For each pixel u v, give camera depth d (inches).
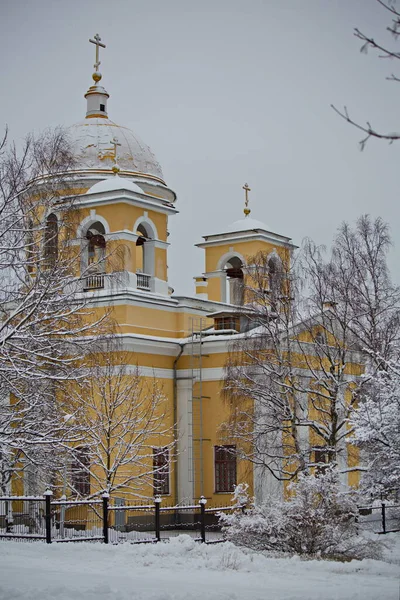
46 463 1279.5
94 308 1561.3
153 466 1648.6
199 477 1750.7
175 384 1785.2
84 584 729.6
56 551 1006.4
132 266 1759.4
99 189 1780.3
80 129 1969.7
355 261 1679.4
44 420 1259.8
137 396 1584.6
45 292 1190.9
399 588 772.0
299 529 1099.3
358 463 1770.4
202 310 1865.2
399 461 1305.4
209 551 1052.5
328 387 1540.4
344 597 684.1
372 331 1626.5
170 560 949.8
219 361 1763.0
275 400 1521.9
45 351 1258.0
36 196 1311.5
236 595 685.3
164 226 1850.4
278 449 1601.9
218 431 1700.3
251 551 1083.3
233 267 2117.4
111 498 1502.2
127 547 1052.5
